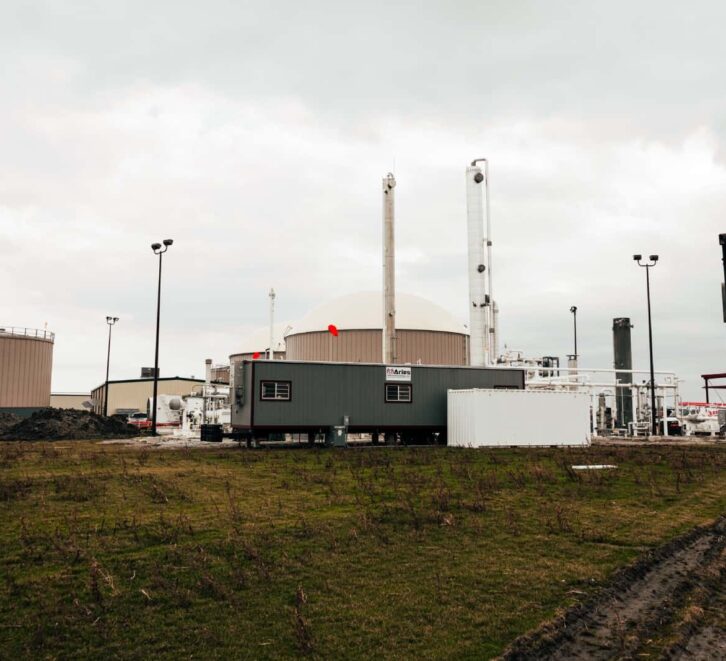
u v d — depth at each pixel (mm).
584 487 18406
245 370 36344
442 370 39156
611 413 62219
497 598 8828
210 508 14695
